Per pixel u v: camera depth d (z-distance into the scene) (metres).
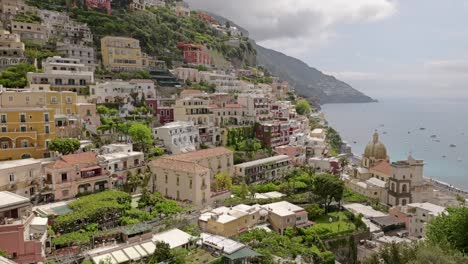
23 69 127.88
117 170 95.06
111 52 164.50
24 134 90.38
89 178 87.00
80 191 86.19
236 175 114.81
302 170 130.12
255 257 69.69
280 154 136.75
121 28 192.25
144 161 103.62
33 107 95.12
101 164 90.81
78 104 111.94
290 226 87.81
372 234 95.75
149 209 83.12
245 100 154.75
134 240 68.56
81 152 96.56
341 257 89.69
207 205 92.56
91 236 66.50
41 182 82.69
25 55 141.75
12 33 149.50
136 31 196.50
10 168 76.56
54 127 95.31
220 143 137.38
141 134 110.81
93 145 103.25
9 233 55.38
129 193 91.44
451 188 168.00
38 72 127.44
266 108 160.75
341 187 102.81
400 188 118.38
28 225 60.75
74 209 74.12
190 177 90.25
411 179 120.06
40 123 92.56
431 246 53.72
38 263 57.00
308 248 81.56
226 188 101.88
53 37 165.75
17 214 62.31
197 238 72.75
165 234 72.94
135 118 127.31
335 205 109.19
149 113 133.12
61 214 71.19
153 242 68.81
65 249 62.44
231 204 95.56
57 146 92.19
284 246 78.50
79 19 184.62
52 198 81.56
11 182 76.69
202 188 91.19
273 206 93.00
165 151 117.50
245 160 128.25
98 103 124.75
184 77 186.38
